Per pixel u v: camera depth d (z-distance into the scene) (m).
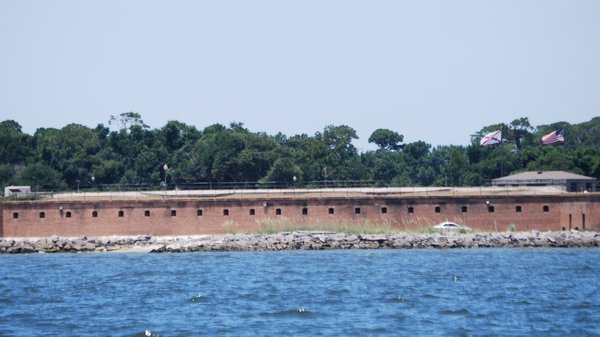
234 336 176.50
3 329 186.38
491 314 198.25
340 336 176.12
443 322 189.38
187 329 183.00
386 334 178.00
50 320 195.00
